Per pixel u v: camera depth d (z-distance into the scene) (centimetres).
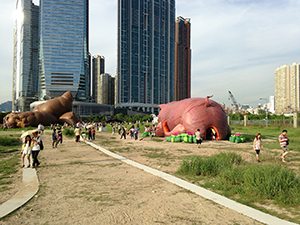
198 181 712
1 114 6038
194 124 1931
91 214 454
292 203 504
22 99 15550
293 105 13475
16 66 17875
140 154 1296
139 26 15200
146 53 15562
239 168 721
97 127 4688
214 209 479
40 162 1050
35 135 951
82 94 13588
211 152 1341
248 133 3045
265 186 556
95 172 844
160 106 2859
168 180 716
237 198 548
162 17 16688
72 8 13375
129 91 15000
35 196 566
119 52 14900
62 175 797
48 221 422
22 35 15938
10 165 970
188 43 19612
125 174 810
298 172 806
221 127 1981
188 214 452
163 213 458
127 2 14800
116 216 443
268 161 993
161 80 16875
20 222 418
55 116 5159
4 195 577
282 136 1023
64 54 13088
